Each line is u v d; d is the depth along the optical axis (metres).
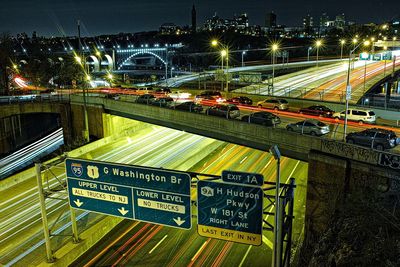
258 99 60.00
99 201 18.30
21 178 37.78
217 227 15.77
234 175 15.03
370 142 28.70
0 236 27.58
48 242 23.72
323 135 32.94
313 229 27.39
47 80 113.12
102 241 28.84
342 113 42.22
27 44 191.00
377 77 82.50
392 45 112.38
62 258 24.66
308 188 27.75
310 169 27.53
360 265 17.83
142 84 119.31
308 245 27.06
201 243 28.48
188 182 16.09
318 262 21.30
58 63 123.00
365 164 24.47
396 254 17.25
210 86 96.81
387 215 20.77
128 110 51.16
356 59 124.88
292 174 41.47
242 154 48.91
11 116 68.44
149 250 27.59
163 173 16.45
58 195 34.44
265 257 26.55
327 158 26.23
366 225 20.44
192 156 47.00
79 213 31.17
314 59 166.12
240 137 35.38
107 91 84.31
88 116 60.00
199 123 39.84
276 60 170.38
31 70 108.31
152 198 16.98
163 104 49.38
